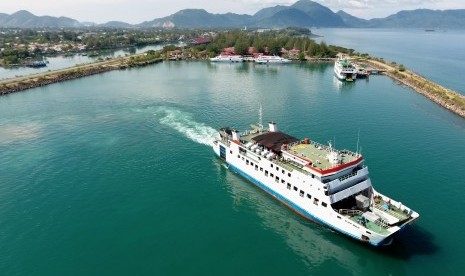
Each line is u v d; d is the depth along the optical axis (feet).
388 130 322.55
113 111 402.11
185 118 368.07
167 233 178.29
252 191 222.48
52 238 174.60
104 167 253.44
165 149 286.25
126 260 158.71
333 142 293.02
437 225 179.01
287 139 227.61
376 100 443.32
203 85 552.82
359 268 155.02
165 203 206.08
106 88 544.21
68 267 155.02
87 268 154.20
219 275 150.30
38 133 328.90
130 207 201.57
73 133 327.26
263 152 213.46
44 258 160.66
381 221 163.53
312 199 182.29
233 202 208.64
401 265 154.30
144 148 288.51
